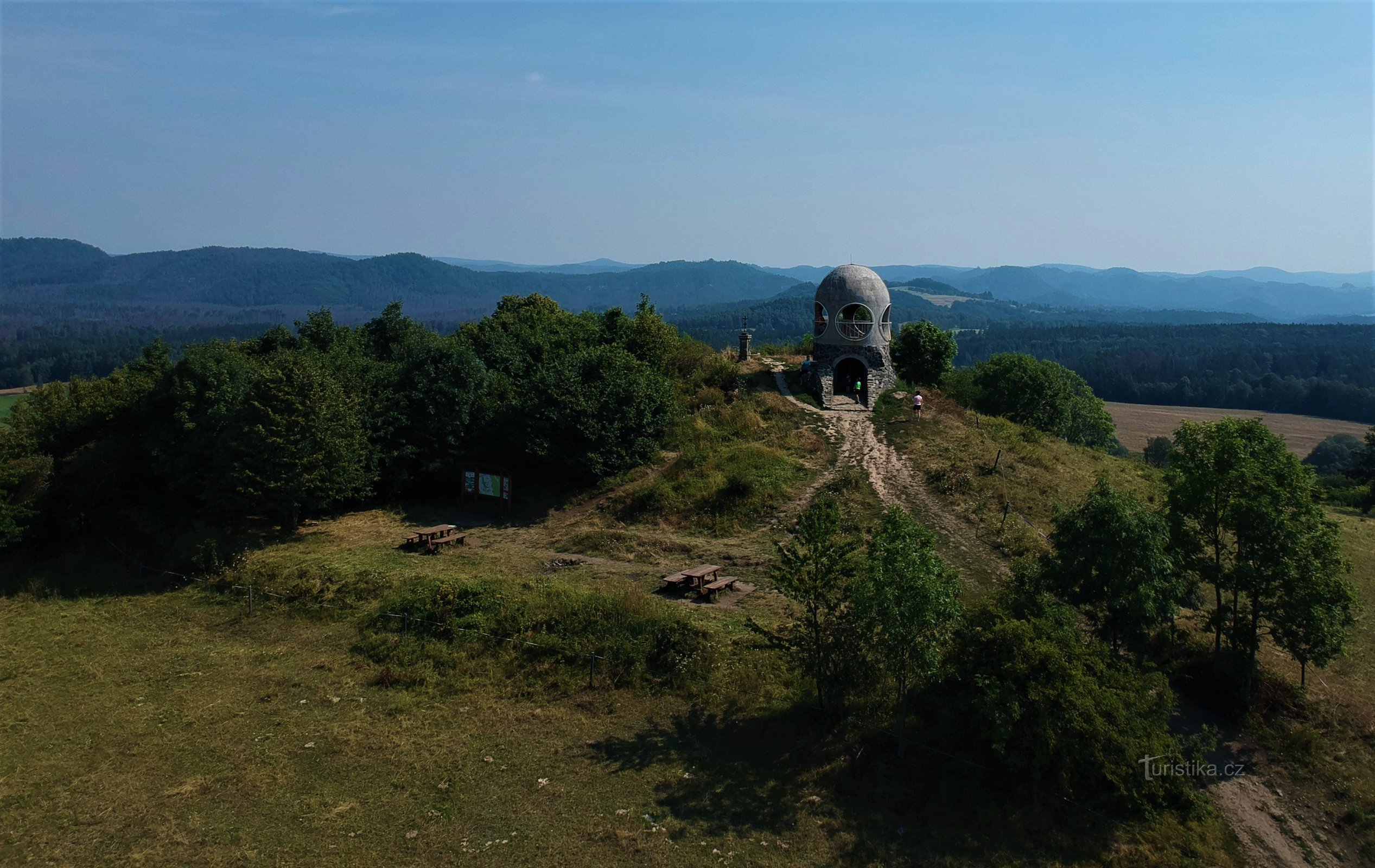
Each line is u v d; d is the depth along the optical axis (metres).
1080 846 16.77
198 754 20.33
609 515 34.88
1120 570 20.75
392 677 23.59
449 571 29.78
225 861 16.44
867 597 18.42
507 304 66.31
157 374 39.06
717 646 23.34
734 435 40.78
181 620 28.70
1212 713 21.77
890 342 50.78
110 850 16.83
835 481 35.53
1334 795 19.05
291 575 29.92
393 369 40.91
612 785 18.75
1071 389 66.62
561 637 24.33
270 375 33.81
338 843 17.02
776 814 17.69
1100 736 17.44
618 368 39.75
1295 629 21.22
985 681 18.11
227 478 33.28
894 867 16.22
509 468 39.69
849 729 19.88
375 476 36.97
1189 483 22.77
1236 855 17.09
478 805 18.17
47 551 35.78
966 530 31.47
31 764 19.86
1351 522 41.19
